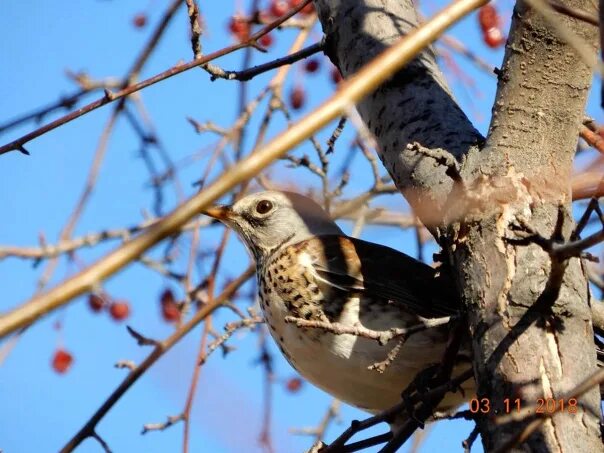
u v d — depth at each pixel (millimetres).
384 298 10469
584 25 7648
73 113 9047
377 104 9211
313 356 10492
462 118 8844
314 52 10023
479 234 7453
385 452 8703
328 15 10086
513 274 7176
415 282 10508
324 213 12242
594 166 7383
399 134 8883
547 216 7383
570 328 6922
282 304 10719
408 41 4781
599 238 5914
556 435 6453
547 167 7594
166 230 4312
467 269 7453
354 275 10586
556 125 7711
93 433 9906
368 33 9711
